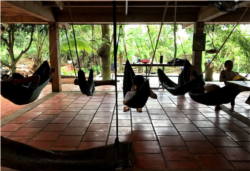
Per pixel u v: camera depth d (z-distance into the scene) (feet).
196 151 9.12
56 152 5.40
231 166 7.97
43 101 17.72
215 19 19.70
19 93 10.28
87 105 16.46
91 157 5.20
